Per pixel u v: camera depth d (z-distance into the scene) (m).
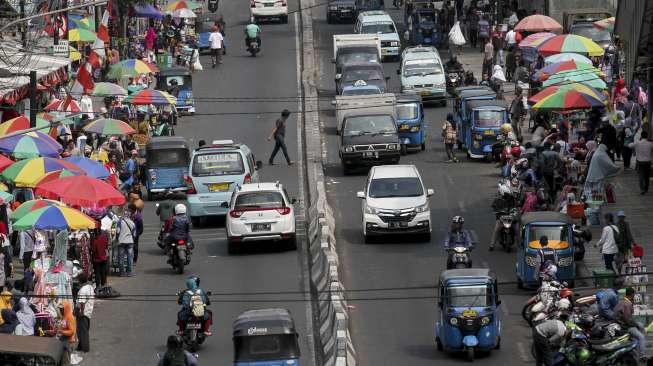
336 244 89.94
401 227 88.81
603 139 101.31
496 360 66.62
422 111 118.56
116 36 147.00
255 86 144.38
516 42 141.75
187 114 131.75
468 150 113.50
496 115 112.81
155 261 87.19
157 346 70.25
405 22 172.38
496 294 67.44
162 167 103.00
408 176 91.88
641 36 98.50
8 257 76.31
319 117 131.62
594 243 84.88
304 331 71.75
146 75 136.50
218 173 95.94
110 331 72.62
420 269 83.19
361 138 110.38
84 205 76.81
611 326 61.75
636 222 88.62
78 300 69.12
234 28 179.62
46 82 105.56
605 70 116.94
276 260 86.06
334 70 154.62
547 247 76.25
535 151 98.38
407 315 74.62
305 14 188.00
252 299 77.69
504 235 86.88
